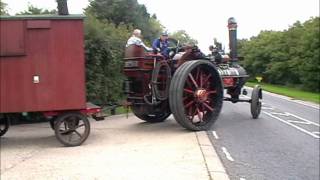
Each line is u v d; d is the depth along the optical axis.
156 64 14.55
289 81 77.38
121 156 10.89
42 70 12.52
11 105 12.41
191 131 14.64
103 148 11.93
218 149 12.12
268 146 12.80
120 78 20.11
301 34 77.94
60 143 12.75
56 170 9.63
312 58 63.53
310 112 24.55
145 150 11.53
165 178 8.88
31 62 12.47
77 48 12.65
